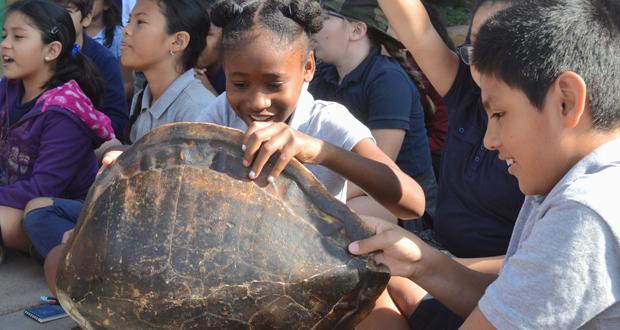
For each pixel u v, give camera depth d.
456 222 2.47
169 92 3.15
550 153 1.47
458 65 2.44
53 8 3.24
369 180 2.02
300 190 1.74
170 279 1.63
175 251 1.64
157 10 3.12
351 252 1.69
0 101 3.31
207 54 3.79
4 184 3.24
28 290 2.87
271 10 2.06
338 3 3.35
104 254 1.67
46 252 2.91
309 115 2.26
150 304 1.64
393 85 3.27
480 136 2.40
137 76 4.45
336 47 3.38
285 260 1.65
